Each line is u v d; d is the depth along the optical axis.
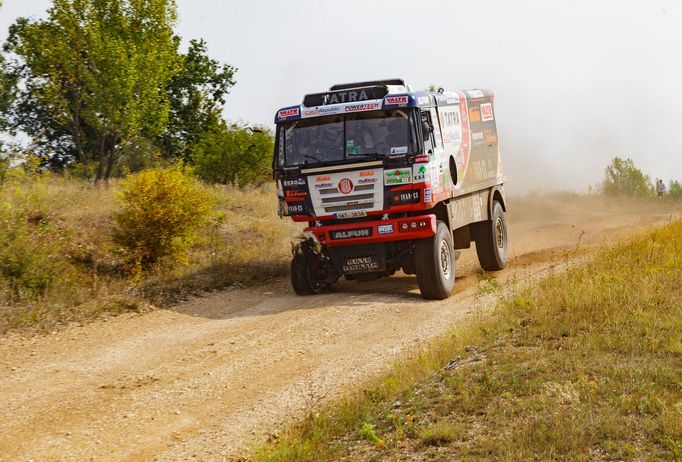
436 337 10.17
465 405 6.82
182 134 39.03
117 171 34.38
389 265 13.38
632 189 35.62
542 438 5.83
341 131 12.64
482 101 16.48
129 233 15.41
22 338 11.02
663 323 8.52
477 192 15.34
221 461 7.03
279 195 13.09
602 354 7.74
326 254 13.48
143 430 7.80
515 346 8.55
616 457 5.52
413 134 12.32
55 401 8.59
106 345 10.83
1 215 14.46
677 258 12.26
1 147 16.52
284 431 7.46
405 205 12.42
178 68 28.17
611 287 10.30
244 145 29.36
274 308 12.98
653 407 6.19
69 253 15.04
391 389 7.94
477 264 17.03
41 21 26.92
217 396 8.73
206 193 16.67
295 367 9.60
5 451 7.29
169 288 14.08
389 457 6.12
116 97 26.27
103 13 26.61
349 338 10.73
